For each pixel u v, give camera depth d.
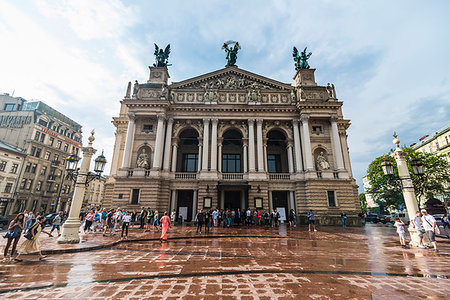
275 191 36.09
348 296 6.45
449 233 18.31
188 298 6.30
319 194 32.81
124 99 35.72
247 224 29.56
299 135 37.31
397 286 7.27
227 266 9.86
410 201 15.71
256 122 37.34
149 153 36.16
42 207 55.62
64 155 62.91
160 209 33.12
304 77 39.88
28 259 10.92
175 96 38.53
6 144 51.00
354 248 14.56
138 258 11.41
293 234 21.67
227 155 41.12
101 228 23.06
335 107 36.31
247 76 40.19
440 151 55.81
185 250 13.69
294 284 7.50
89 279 7.96
